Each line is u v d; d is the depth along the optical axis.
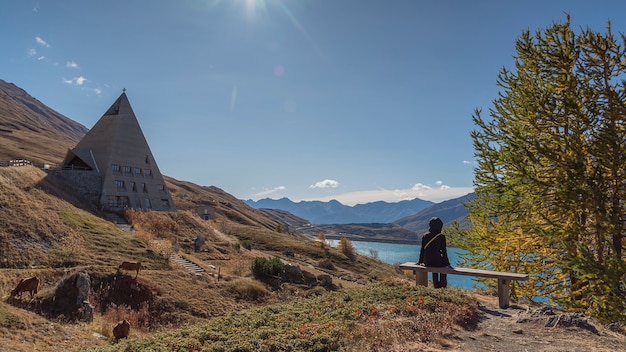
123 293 30.33
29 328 20.19
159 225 58.75
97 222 46.59
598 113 15.56
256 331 10.31
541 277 18.11
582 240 16.59
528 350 8.70
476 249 20.20
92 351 11.37
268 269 44.78
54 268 31.89
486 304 13.73
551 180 15.89
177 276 36.09
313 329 9.91
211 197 163.38
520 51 17.59
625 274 13.38
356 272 75.44
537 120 17.02
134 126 69.50
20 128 163.88
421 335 9.34
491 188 17.61
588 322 10.48
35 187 47.06
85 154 63.50
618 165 14.73
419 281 15.50
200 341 10.00
